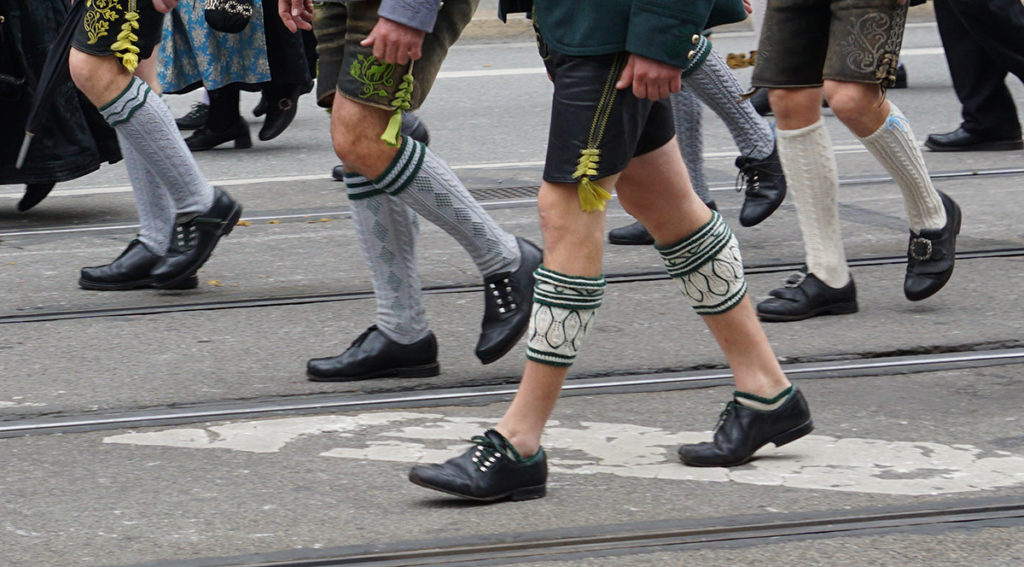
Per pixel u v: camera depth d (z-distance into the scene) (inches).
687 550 220.4
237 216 403.2
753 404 258.1
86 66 377.1
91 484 254.5
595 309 239.5
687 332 350.3
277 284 409.4
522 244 301.4
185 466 263.4
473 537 226.2
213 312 379.2
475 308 380.5
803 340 343.0
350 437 279.3
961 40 606.5
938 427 279.4
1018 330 346.6
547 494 246.4
